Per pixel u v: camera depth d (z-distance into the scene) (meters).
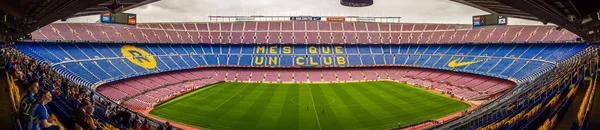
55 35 85.50
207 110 60.12
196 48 113.62
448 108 62.53
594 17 18.78
